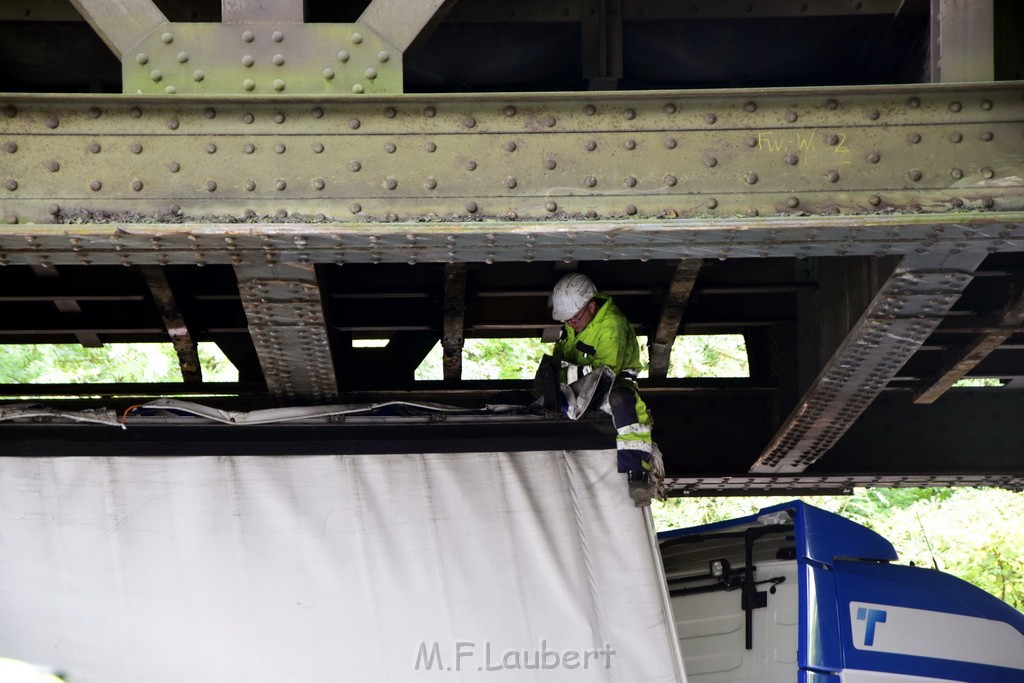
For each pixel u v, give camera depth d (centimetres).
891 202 694
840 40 1002
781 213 691
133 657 830
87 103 668
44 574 839
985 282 1047
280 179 675
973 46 718
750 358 1274
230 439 873
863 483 1303
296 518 862
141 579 842
